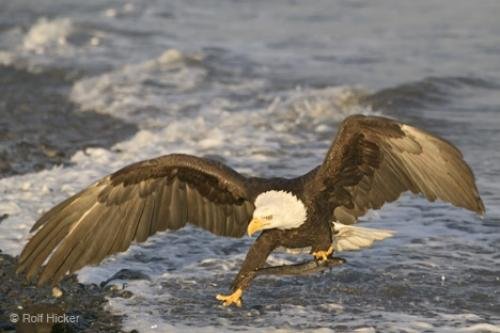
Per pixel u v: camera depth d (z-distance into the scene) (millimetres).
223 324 10648
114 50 26562
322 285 11727
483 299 11188
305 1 31547
